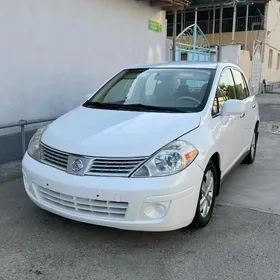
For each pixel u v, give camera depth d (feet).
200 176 10.36
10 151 18.69
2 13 17.72
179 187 9.64
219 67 14.67
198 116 11.72
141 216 9.58
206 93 12.95
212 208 12.04
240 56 55.93
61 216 11.02
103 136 10.41
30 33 19.35
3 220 11.92
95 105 13.74
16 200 13.56
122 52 27.14
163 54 33.01
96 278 8.91
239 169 18.17
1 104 18.34
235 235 11.12
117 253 10.03
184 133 10.64
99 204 9.69
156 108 12.58
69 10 21.67
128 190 9.36
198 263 9.59
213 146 11.30
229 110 12.64
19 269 9.24
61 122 12.18
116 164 9.66
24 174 11.36
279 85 84.33
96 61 24.53
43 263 9.52
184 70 14.46
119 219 9.68
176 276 9.02
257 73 67.97
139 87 14.21
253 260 9.74
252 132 18.17
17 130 19.36
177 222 9.87
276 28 76.95
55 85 21.42
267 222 12.09
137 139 10.13
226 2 43.16
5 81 18.39
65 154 10.26
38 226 11.53
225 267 9.41
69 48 22.08
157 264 9.53
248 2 54.19
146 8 29.35
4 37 17.99
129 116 11.88
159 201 9.53
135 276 9.01
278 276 9.04
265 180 16.48
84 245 10.44
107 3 24.81
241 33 69.46
